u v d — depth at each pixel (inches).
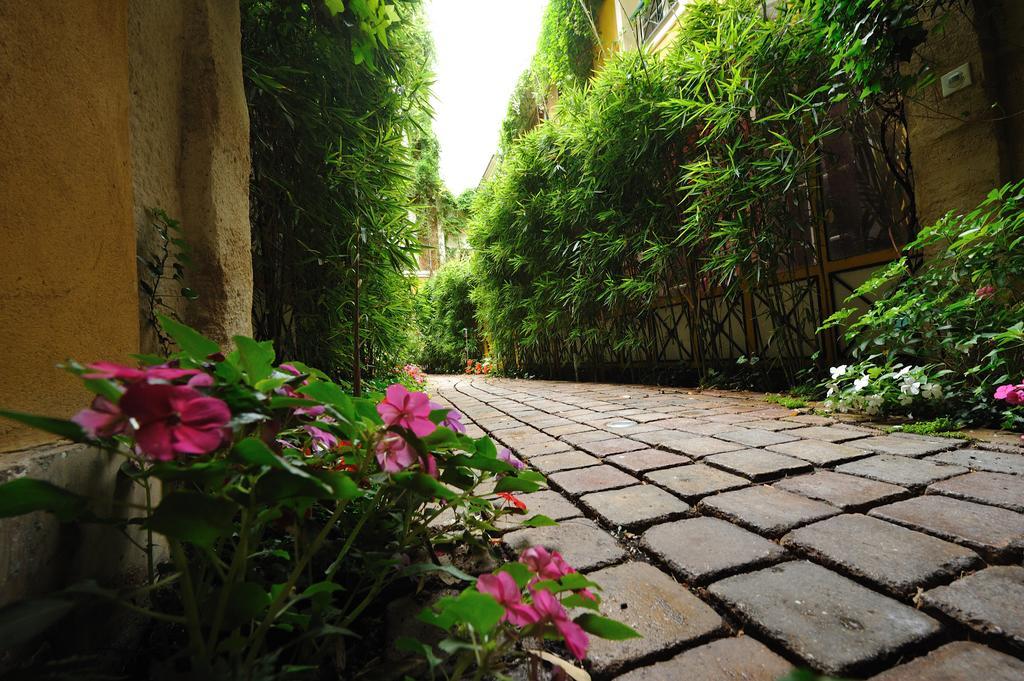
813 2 122.1
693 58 159.3
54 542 24.9
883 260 135.0
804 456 73.9
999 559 39.3
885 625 31.7
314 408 26.9
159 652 29.5
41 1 28.4
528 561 26.2
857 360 128.7
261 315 96.7
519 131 361.4
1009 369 86.0
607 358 264.1
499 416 145.5
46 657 23.2
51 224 28.7
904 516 48.9
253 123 92.5
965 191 103.0
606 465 78.7
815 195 151.8
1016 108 97.6
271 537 41.5
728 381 178.9
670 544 46.3
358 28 91.3
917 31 96.6
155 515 17.8
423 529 39.8
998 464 63.9
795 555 43.0
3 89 25.7
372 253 119.3
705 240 179.6
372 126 119.5
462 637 22.4
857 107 122.5
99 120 33.3
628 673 28.8
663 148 184.1
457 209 644.7
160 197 47.9
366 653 30.9
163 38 48.9
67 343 29.7
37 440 26.9
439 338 539.5
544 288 275.6
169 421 17.7
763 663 29.3
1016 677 26.8
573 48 297.3
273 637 30.5
